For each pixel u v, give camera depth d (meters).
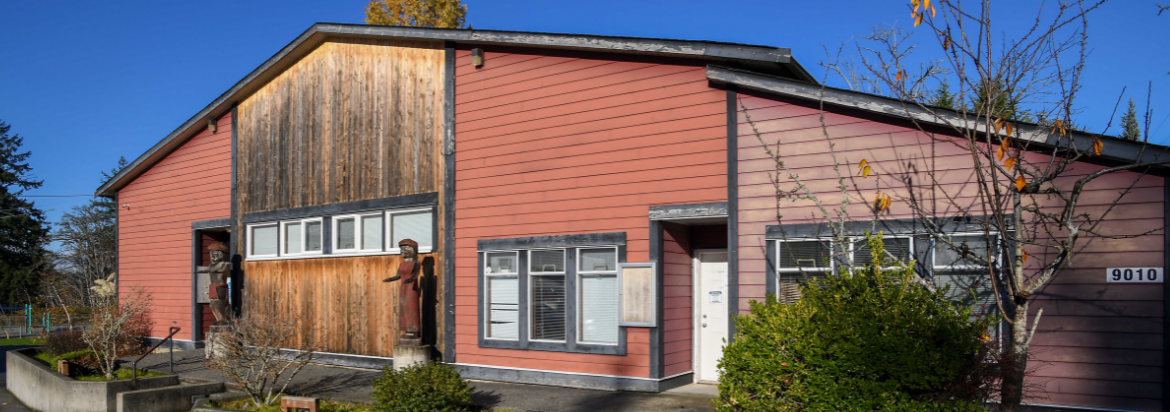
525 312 10.97
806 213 8.80
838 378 6.38
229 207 15.62
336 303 13.38
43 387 11.38
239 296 15.16
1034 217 7.63
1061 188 7.57
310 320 13.74
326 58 13.98
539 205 10.91
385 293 12.64
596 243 10.30
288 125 14.55
